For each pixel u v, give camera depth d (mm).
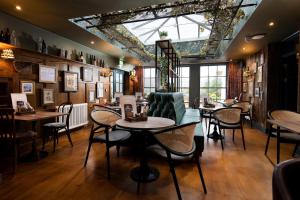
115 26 4473
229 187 2197
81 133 4766
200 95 8672
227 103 6605
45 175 2459
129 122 2387
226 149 3576
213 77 8547
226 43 5762
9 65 3311
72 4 2926
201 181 2225
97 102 6004
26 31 3697
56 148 3568
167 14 3729
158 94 3461
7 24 3324
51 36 4328
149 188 2166
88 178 2389
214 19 3754
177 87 6250
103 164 2836
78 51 5289
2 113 2486
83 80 5320
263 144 3910
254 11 3016
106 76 6617
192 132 1949
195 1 3168
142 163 2400
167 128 1938
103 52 6535
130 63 8758
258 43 5004
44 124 3631
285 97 4918
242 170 2652
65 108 4539
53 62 4289
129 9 3285
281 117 3133
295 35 4215
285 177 682
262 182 2320
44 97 4016
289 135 2830
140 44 6133
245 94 7336
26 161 2914
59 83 4484
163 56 5047
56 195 2000
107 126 2510
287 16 3199
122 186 2205
